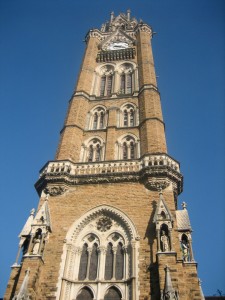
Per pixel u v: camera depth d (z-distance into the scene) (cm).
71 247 3105
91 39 6275
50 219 3275
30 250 2953
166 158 3616
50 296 2775
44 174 3638
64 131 4266
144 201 3312
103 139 4222
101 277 2922
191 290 2789
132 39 6231
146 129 4109
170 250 2806
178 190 3622
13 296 2664
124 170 3628
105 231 3225
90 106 4772
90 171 3688
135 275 2809
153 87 4753
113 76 5391
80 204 3403
